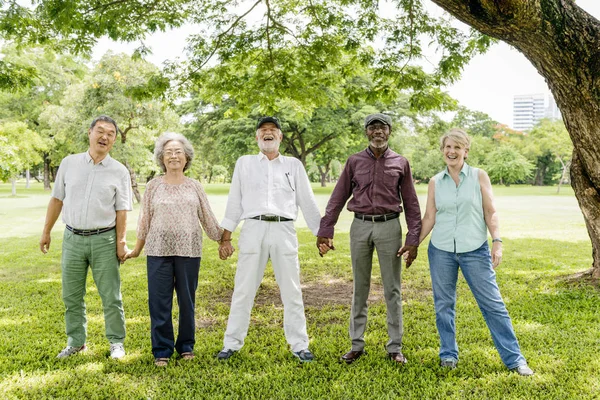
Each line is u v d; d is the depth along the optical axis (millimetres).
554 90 4516
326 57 7176
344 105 8414
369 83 10664
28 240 10469
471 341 3840
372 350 3668
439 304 3369
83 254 3461
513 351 3203
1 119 33469
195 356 3533
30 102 34062
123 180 3555
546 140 39344
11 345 3727
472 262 3254
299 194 3656
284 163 3629
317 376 3225
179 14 6371
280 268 3523
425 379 3115
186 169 3652
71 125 19156
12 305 5023
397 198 3414
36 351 3621
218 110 28547
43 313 4684
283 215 3506
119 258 3588
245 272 3518
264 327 4262
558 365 3275
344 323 4434
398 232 3404
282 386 3047
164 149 3479
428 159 58000
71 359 3469
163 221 3404
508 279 6086
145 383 3068
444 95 7270
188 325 3498
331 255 8359
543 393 2871
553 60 4160
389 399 2854
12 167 8883
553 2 3855
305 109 8891
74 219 3404
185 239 3404
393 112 25031
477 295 3273
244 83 7488
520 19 3639
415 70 7023
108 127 3412
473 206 3264
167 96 7188
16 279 6430
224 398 2906
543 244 9422
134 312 4754
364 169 3430
